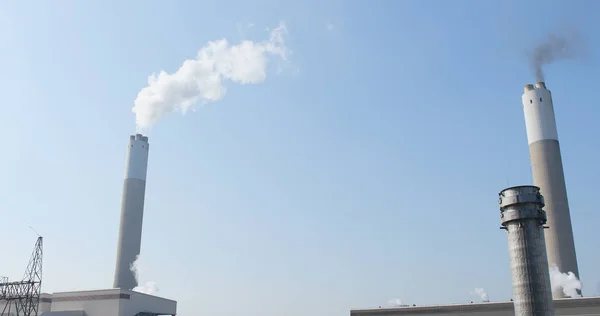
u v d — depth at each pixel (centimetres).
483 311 8381
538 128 11744
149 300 11500
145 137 15912
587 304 7888
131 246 14488
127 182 15100
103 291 10744
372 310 8981
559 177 11244
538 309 5684
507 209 6275
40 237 10194
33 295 10169
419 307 8744
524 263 5925
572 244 10762
